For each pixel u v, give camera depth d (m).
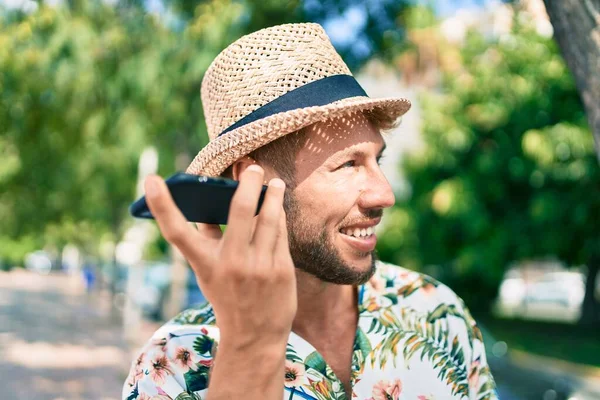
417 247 16.59
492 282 17.05
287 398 1.47
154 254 26.77
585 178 13.02
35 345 13.04
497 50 12.77
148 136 9.21
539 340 15.66
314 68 1.45
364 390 1.54
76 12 8.13
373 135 1.46
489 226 14.80
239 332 0.99
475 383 1.71
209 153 1.47
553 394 6.32
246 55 1.49
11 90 8.90
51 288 35.66
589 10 1.68
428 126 13.96
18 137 10.90
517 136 13.56
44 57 8.10
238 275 0.95
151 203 0.93
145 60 7.75
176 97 8.09
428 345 1.63
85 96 8.57
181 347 1.49
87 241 34.31
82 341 13.88
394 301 1.65
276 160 1.43
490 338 7.85
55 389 8.66
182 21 8.02
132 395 1.46
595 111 1.70
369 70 7.77
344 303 1.62
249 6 7.07
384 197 1.42
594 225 14.26
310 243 1.41
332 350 1.60
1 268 59.06
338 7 6.72
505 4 6.90
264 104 1.45
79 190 17.59
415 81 12.98
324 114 1.37
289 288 0.99
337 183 1.41
